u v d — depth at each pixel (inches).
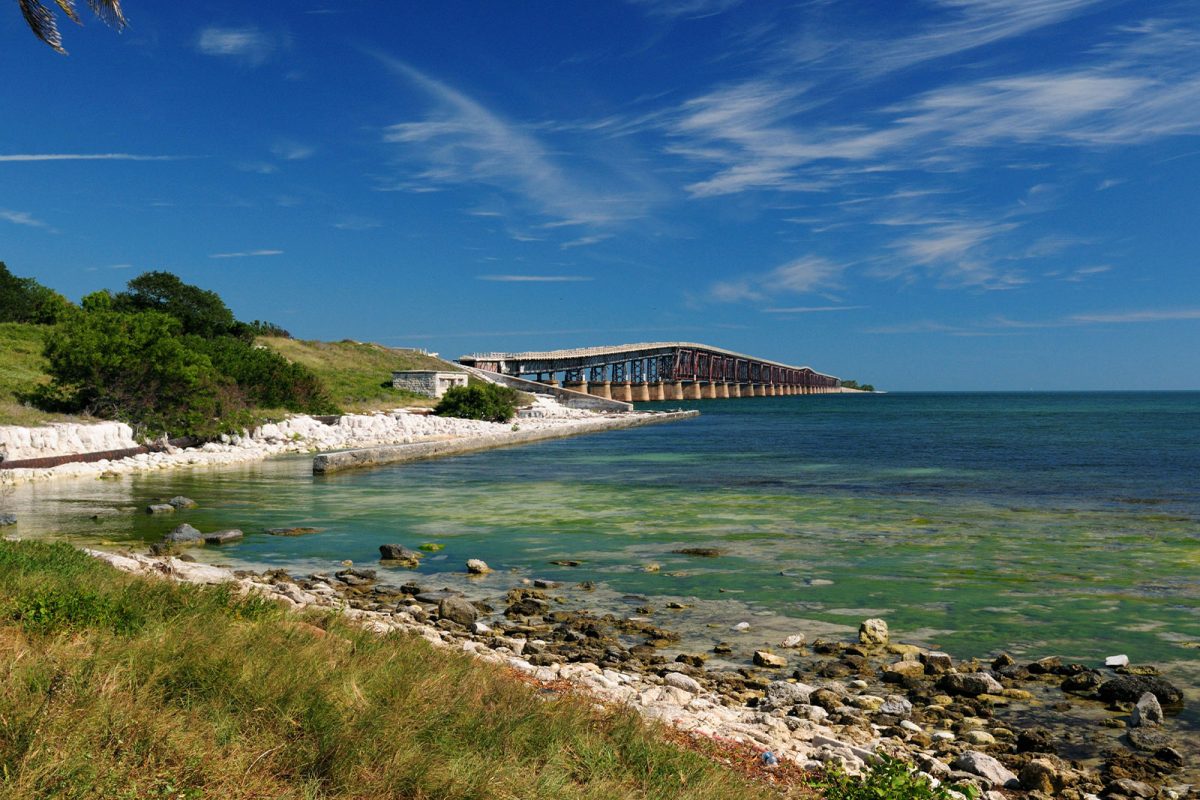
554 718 307.0
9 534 898.7
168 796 205.9
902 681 477.7
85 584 408.5
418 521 1049.5
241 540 908.0
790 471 1733.5
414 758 246.2
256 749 241.0
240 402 2274.9
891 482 1519.4
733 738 360.8
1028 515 1107.9
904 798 265.4
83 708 232.2
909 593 681.6
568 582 719.1
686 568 776.3
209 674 280.7
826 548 874.8
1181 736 398.9
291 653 316.8
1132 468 1786.4
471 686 328.5
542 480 1542.8
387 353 4943.4
